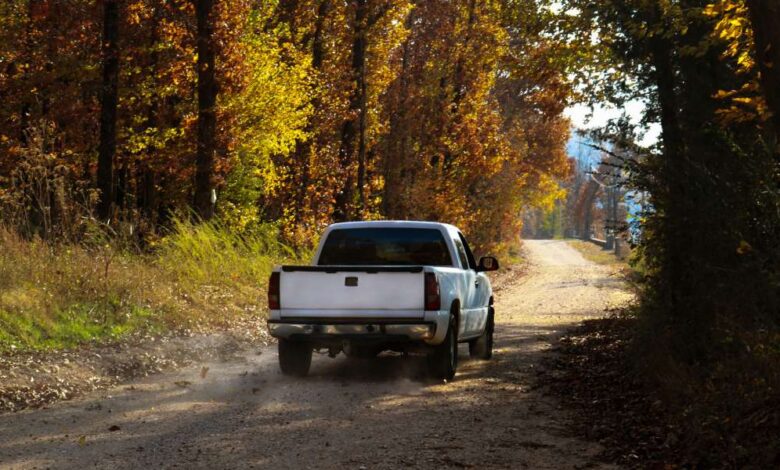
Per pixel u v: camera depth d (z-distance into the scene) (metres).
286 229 30.34
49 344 12.17
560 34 18.67
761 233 9.90
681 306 10.75
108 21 23.98
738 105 12.09
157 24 27.05
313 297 11.19
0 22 26.19
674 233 10.81
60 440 7.70
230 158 27.66
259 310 17.89
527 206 75.00
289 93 29.25
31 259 14.96
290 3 34.66
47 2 25.44
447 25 43.41
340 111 34.78
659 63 14.05
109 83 24.05
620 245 81.50
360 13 34.81
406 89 44.72
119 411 9.07
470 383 11.32
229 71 25.56
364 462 6.95
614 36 16.11
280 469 6.72
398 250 12.74
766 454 6.75
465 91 43.88
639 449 7.46
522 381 11.51
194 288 17.70
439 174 43.69
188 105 28.47
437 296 11.02
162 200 30.73
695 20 13.40
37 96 26.75
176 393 10.20
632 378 10.95
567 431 8.26
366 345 11.44
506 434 8.09
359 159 35.78
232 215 29.00
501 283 41.75
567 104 19.50
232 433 8.02
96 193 19.30
